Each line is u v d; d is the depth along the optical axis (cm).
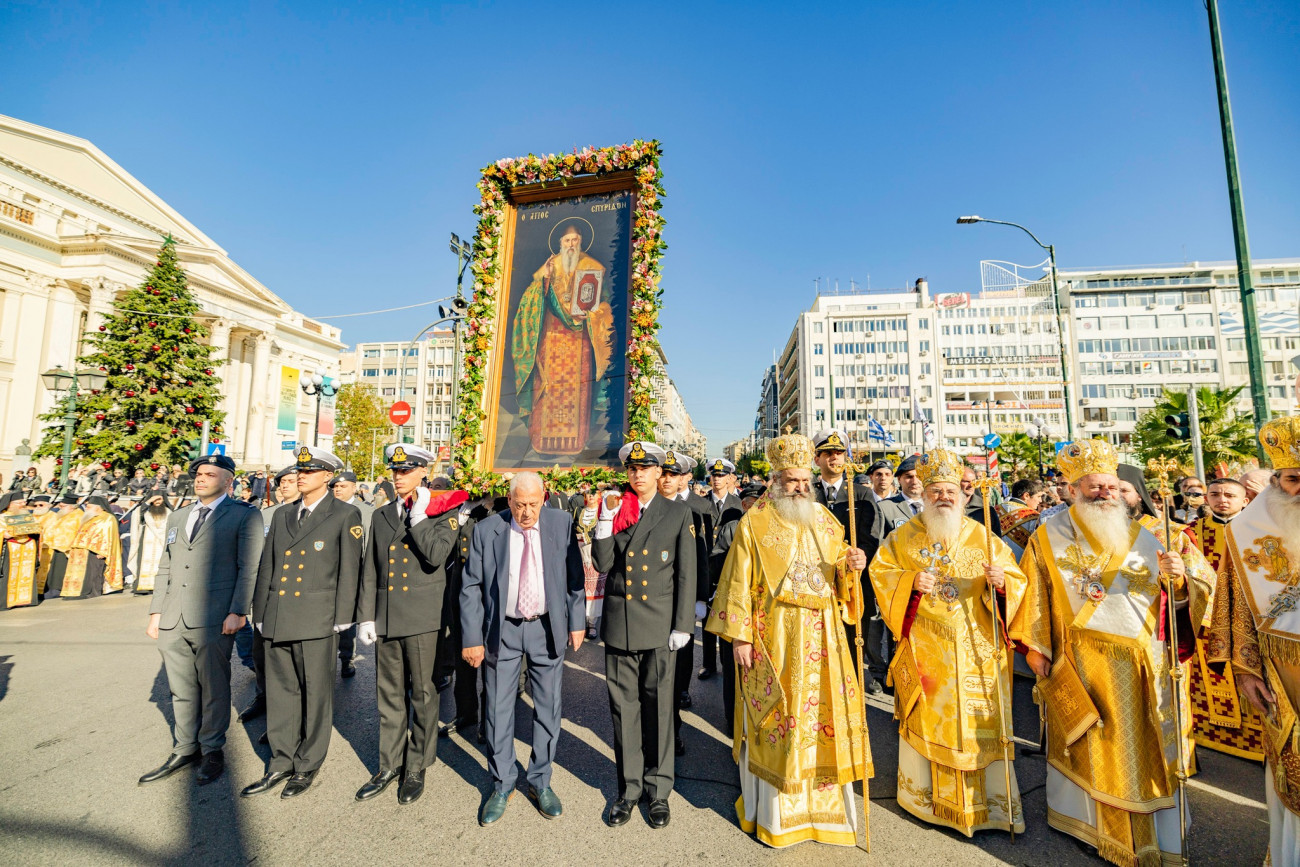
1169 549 305
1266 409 723
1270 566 272
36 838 316
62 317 3266
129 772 394
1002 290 6078
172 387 2406
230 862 297
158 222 4088
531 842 317
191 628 391
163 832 324
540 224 577
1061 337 1416
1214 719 430
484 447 548
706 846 314
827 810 315
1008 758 324
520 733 472
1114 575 316
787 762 310
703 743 455
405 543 388
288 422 3681
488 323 561
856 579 330
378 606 385
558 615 368
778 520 347
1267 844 313
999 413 5650
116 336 2398
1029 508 552
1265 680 271
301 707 390
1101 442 333
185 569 397
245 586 406
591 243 559
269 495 1423
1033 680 595
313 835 323
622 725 351
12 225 3073
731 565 353
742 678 346
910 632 347
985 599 337
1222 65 759
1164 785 293
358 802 359
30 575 927
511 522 380
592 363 540
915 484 612
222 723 399
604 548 372
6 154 3338
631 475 388
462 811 350
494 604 363
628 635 350
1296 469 266
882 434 2252
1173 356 5522
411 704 379
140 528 1042
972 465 568
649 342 505
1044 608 338
